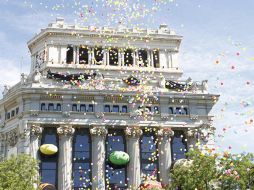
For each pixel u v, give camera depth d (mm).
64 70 80938
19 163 55906
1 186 52406
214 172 49594
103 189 68938
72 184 69312
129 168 71625
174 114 75625
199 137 75000
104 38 85062
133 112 74312
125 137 74188
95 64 83250
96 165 70438
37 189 59219
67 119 72125
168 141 74000
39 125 71375
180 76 85188
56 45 83625
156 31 88438
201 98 77188
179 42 88375
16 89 75562
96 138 72188
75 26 85938
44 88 72875
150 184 65500
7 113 77938
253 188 46594
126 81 77250
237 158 48594
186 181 51188
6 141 75812
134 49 85312
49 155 70375
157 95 75500
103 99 74312
